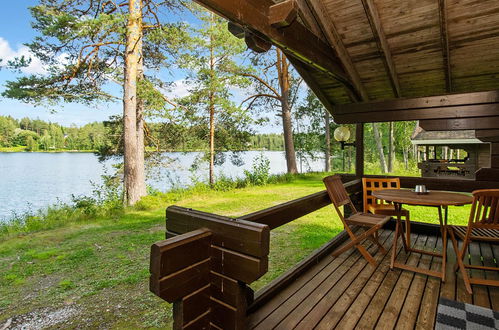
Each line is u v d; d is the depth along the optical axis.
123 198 9.42
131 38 9.41
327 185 3.19
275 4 2.34
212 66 13.52
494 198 2.33
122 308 3.15
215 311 1.45
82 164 27.06
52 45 9.20
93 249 5.18
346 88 4.49
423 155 20.59
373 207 3.90
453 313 2.06
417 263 3.01
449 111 4.03
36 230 6.60
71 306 3.21
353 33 3.58
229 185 12.32
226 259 1.41
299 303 2.19
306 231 5.79
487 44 3.41
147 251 5.04
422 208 7.75
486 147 9.55
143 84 10.21
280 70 17.17
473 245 3.60
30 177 19.97
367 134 26.23
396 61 3.98
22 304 3.27
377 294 2.34
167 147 13.43
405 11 3.26
